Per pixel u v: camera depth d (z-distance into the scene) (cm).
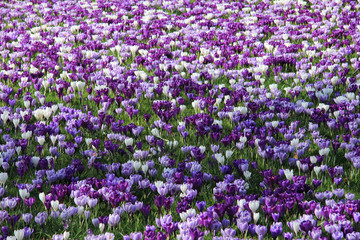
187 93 1052
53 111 925
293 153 777
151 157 764
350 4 2064
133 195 652
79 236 548
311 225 528
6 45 1495
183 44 1523
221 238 518
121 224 581
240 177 706
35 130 818
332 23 1756
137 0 2325
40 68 1207
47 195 595
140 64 1295
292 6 2147
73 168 683
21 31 1698
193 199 642
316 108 964
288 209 592
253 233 543
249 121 849
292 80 1173
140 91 1030
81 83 1052
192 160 761
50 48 1466
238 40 1580
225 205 569
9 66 1233
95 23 1878
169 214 578
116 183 646
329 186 676
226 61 1344
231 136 799
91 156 747
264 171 662
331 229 529
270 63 1275
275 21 1817
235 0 2275
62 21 1961
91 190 603
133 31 1689
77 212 579
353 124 851
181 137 838
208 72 1174
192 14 2033
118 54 1399
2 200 602
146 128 887
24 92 1080
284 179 703
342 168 677
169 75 1198
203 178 677
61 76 1156
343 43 1471
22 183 677
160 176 709
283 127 855
